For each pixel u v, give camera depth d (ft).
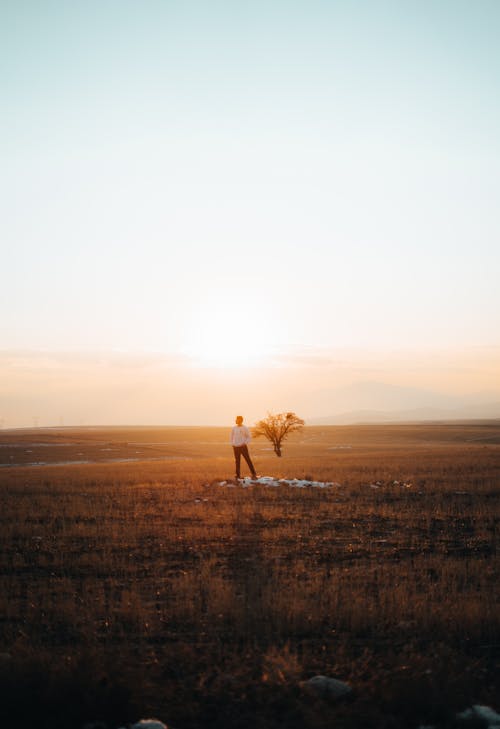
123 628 25.26
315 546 41.22
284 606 26.35
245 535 44.47
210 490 70.18
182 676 20.42
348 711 17.79
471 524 49.39
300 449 316.60
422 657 21.61
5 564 36.14
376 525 49.14
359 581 31.91
